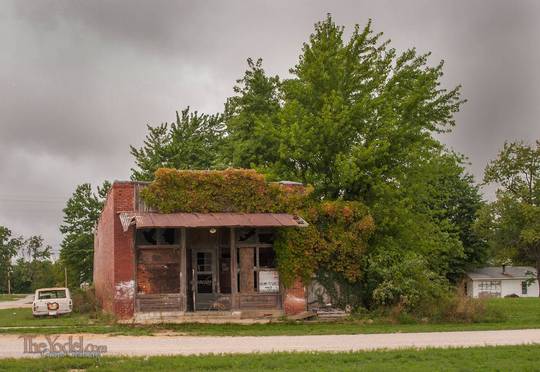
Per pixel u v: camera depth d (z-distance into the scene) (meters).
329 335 23.14
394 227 34.09
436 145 37.00
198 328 26.02
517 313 34.69
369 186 34.69
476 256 73.25
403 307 29.44
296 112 36.25
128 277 28.28
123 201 28.91
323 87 37.06
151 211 29.08
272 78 42.94
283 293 29.73
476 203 71.56
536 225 61.88
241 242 30.28
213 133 55.22
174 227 27.22
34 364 15.72
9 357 17.11
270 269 30.17
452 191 71.12
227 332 24.33
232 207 29.95
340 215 31.12
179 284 28.98
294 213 30.41
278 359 16.53
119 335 23.28
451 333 23.62
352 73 37.44
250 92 42.62
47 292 35.88
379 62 38.00
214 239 30.34
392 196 34.47
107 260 32.62
